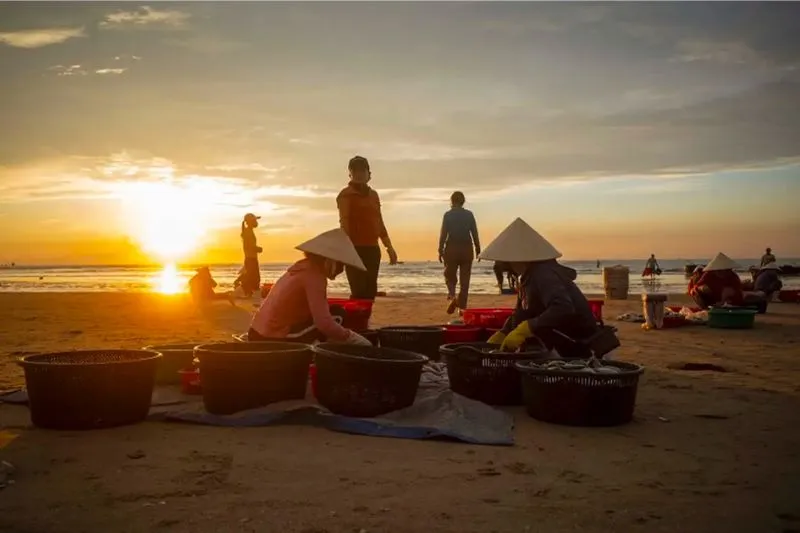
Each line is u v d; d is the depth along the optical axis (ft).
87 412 16.01
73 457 13.98
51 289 104.53
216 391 17.03
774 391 21.79
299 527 10.60
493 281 138.92
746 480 13.14
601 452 14.88
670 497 12.16
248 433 16.05
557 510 11.47
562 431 16.66
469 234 42.45
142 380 16.74
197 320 44.83
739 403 19.95
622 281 68.18
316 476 12.98
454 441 15.57
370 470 13.38
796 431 16.80
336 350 18.54
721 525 10.94
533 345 20.21
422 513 11.24
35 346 31.45
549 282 20.02
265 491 12.14
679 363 27.25
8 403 18.81
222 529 10.49
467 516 11.15
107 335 36.11
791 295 64.75
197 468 13.34
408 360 17.52
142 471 13.12
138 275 219.82
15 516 10.91
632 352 30.45
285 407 16.97
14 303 60.95
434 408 17.39
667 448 15.26
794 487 12.75
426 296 74.79
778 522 11.09
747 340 34.91
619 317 45.83
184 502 11.57
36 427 16.30
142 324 42.16
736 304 46.50
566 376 17.03
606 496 12.17
